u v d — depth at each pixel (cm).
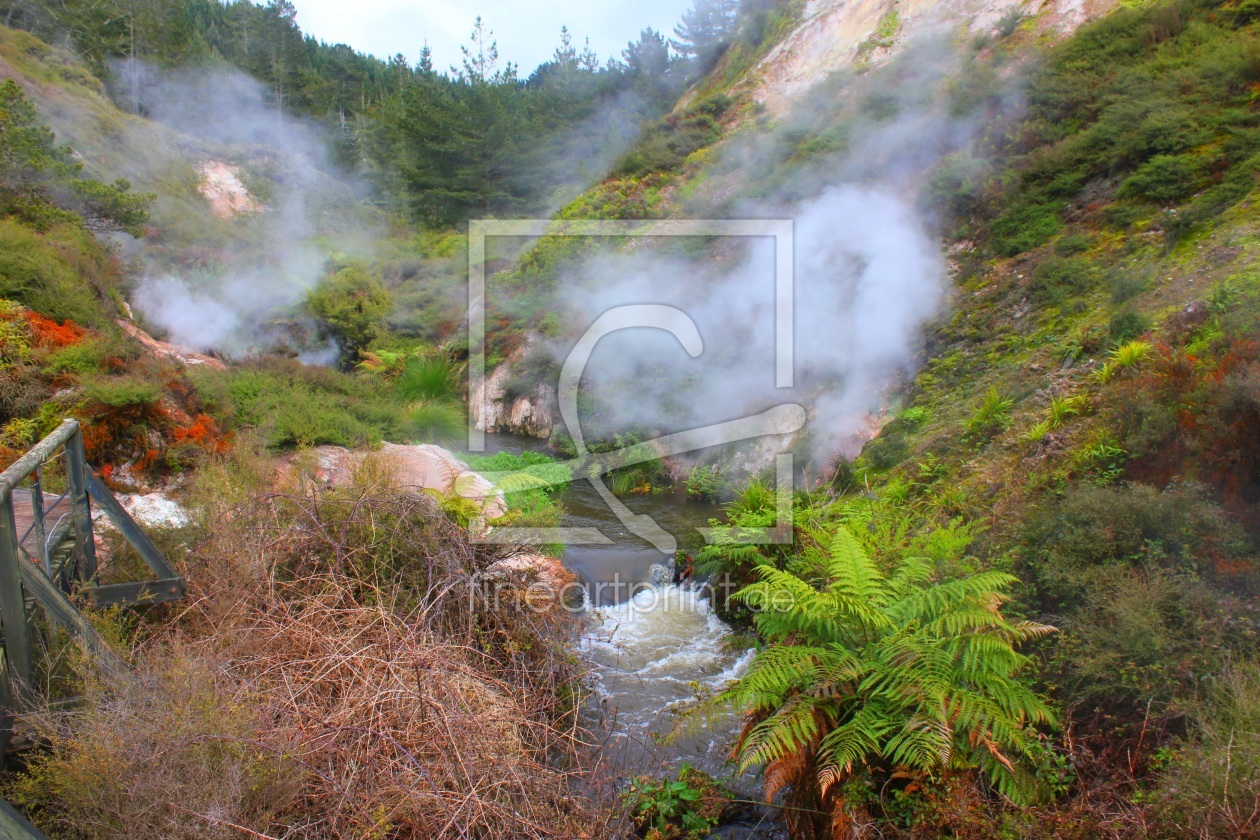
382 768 298
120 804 247
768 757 339
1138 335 722
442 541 477
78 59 2912
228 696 298
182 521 521
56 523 412
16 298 812
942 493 698
